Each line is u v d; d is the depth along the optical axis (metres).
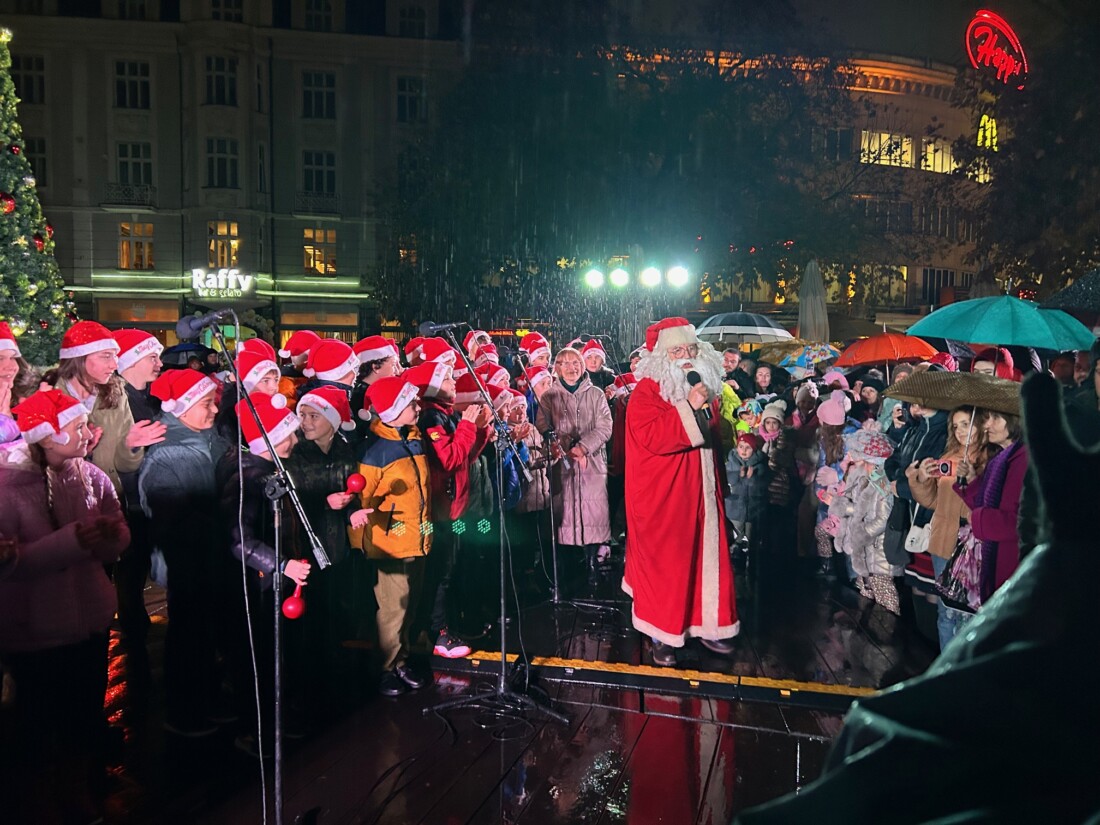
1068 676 0.51
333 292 33.12
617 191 19.61
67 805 3.12
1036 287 13.71
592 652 5.11
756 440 7.89
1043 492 0.59
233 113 31.34
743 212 19.67
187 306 32.03
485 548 6.70
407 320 25.00
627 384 7.64
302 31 31.98
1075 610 0.53
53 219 31.28
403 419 4.32
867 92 34.38
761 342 12.66
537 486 6.48
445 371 5.19
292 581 3.91
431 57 32.91
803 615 5.93
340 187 32.94
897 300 33.88
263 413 3.86
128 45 31.20
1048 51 12.38
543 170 19.50
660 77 20.00
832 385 8.25
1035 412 0.60
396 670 4.50
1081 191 12.21
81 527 3.08
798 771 3.62
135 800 3.36
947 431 4.55
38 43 30.86
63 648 3.13
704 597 4.96
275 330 32.75
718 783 3.51
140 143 31.66
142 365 4.75
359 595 5.67
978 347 8.16
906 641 5.36
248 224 31.72
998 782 0.49
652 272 16.36
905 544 5.35
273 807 3.30
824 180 22.77
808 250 19.59
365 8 32.72
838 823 0.50
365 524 4.29
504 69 20.09
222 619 3.89
